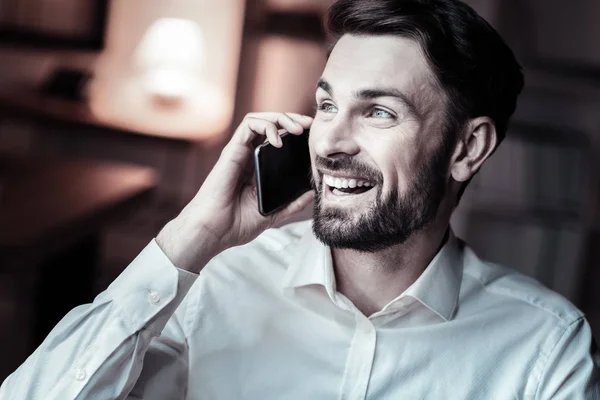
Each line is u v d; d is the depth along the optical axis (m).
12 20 3.94
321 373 1.35
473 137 1.35
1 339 3.08
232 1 3.90
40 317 2.78
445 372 1.35
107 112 3.89
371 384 1.34
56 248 2.28
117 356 1.21
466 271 1.44
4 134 3.88
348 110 1.24
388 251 1.30
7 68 3.95
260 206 1.29
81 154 3.95
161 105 3.96
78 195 2.69
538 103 3.76
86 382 1.19
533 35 3.75
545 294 1.44
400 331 1.35
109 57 3.98
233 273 1.41
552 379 1.36
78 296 2.85
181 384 1.36
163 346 1.33
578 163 3.67
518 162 3.67
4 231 2.16
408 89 1.23
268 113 1.33
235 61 3.94
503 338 1.37
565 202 3.67
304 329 1.37
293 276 1.37
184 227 1.27
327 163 1.25
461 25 1.26
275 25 3.87
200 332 1.38
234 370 1.37
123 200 2.79
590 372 1.36
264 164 1.29
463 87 1.29
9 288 3.23
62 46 3.97
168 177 3.96
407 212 1.28
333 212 1.26
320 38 3.86
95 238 2.89
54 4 3.94
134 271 1.25
